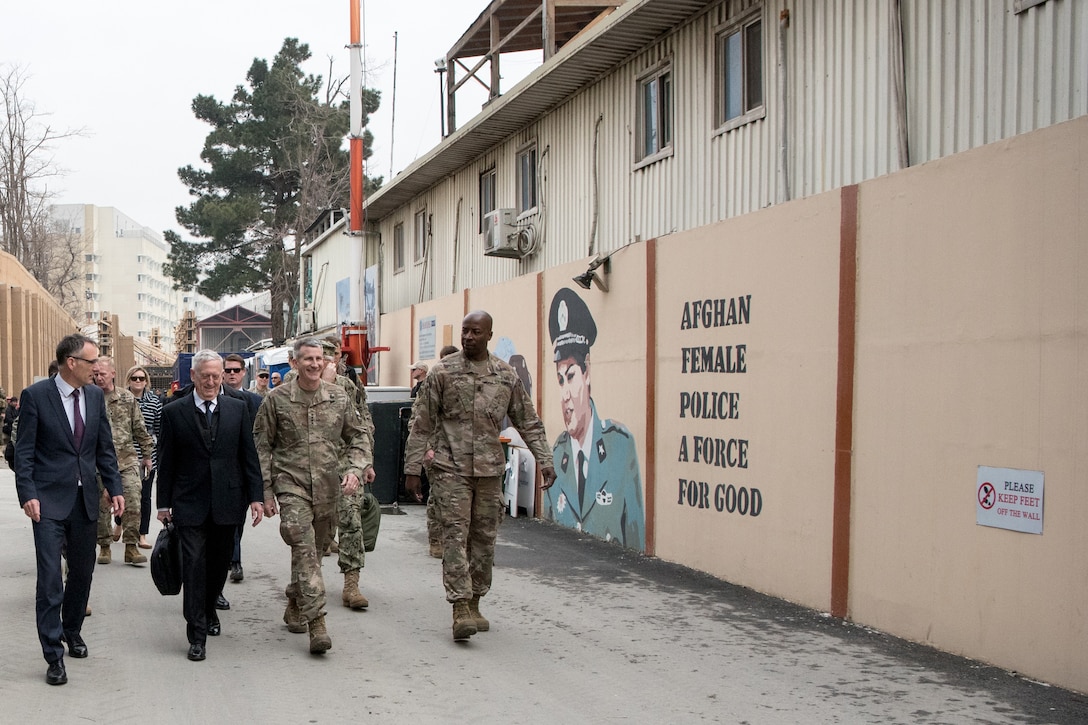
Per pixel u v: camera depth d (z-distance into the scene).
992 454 6.76
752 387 9.55
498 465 7.64
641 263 11.66
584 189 14.62
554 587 9.55
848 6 9.27
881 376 7.82
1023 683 6.36
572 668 6.81
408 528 13.43
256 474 7.20
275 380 15.13
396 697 6.17
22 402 6.59
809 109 9.80
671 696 6.19
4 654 7.09
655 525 11.30
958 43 7.96
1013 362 6.61
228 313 81.62
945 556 7.16
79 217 146.88
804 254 8.77
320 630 7.09
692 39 11.82
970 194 7.00
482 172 18.98
